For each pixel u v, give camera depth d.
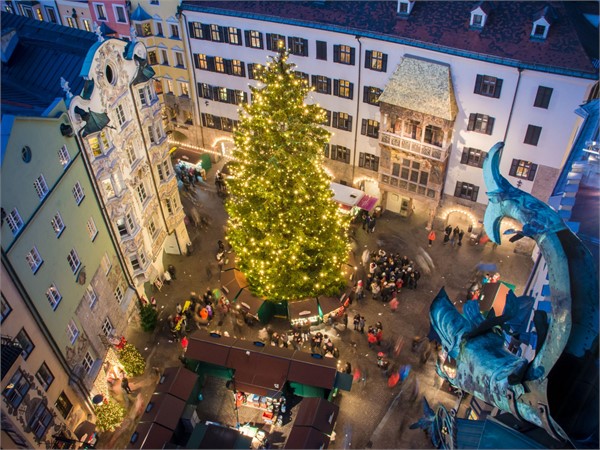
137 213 41.94
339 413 37.91
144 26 56.56
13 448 28.50
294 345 42.25
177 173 59.53
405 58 45.75
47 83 35.12
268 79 36.88
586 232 12.90
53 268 31.73
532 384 7.28
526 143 44.22
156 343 42.84
